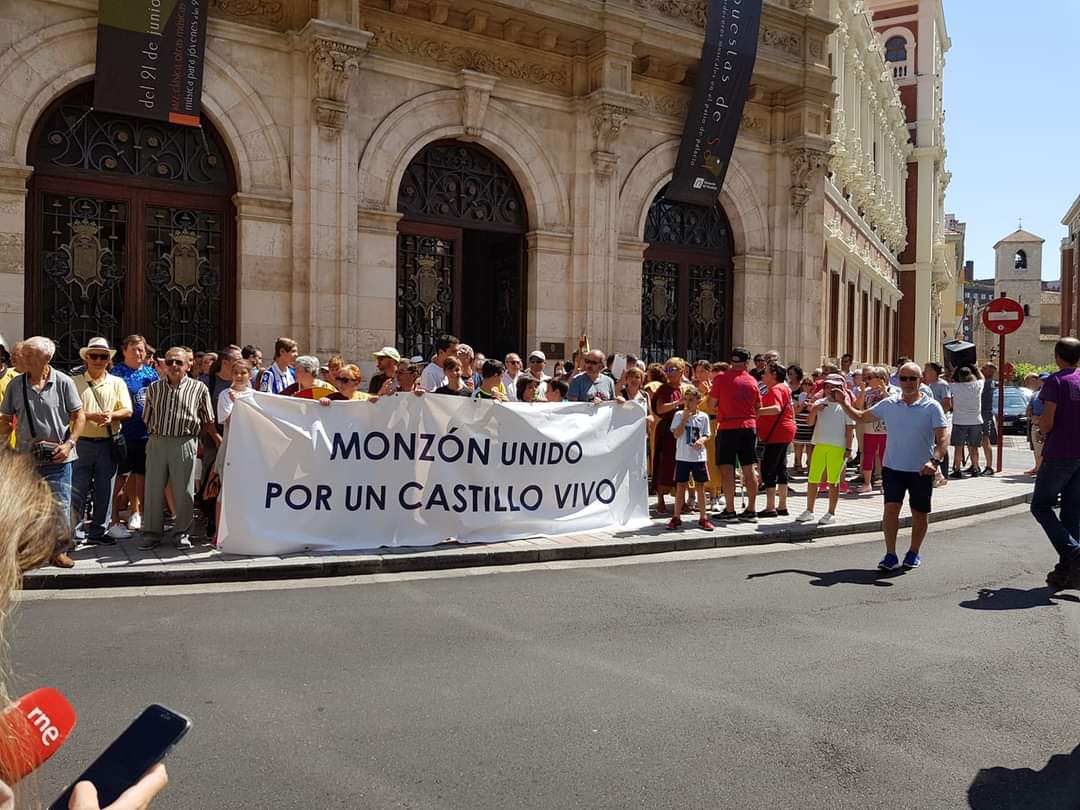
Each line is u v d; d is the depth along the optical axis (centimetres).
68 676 473
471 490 866
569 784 356
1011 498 1256
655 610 633
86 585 691
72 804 115
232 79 1220
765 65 1719
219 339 1252
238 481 778
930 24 4338
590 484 941
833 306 2534
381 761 374
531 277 1514
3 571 106
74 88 1138
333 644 539
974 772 375
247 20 1238
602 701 448
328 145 1273
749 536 925
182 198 1220
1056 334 9919
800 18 1764
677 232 1731
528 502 898
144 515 797
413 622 593
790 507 1152
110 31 1110
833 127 2494
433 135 1391
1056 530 728
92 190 1158
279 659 508
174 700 440
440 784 354
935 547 914
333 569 750
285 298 1267
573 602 655
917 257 4406
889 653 536
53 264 1137
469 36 1415
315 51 1238
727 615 621
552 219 1517
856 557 854
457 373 938
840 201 2525
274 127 1252
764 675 491
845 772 372
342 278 1288
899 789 358
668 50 1567
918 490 789
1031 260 9394
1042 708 449
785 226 1809
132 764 119
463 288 1686
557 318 1527
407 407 840
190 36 1155
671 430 989
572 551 839
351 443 818
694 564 810
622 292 1592
